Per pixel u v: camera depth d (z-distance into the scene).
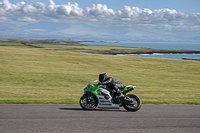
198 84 25.08
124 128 5.73
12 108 7.93
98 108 8.84
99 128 5.65
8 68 31.58
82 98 8.29
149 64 47.22
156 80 27.86
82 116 7.02
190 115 7.73
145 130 5.62
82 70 34.91
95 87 8.40
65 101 10.53
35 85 19.92
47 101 10.21
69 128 5.54
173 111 8.42
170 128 5.89
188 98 14.02
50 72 29.17
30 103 9.55
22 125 5.67
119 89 8.56
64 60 47.06
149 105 9.82
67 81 23.28
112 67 41.00
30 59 45.25
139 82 25.17
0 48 61.97
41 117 6.64
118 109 8.80
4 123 5.81
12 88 16.81
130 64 46.06
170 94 16.00
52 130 5.31
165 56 156.38
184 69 42.28
